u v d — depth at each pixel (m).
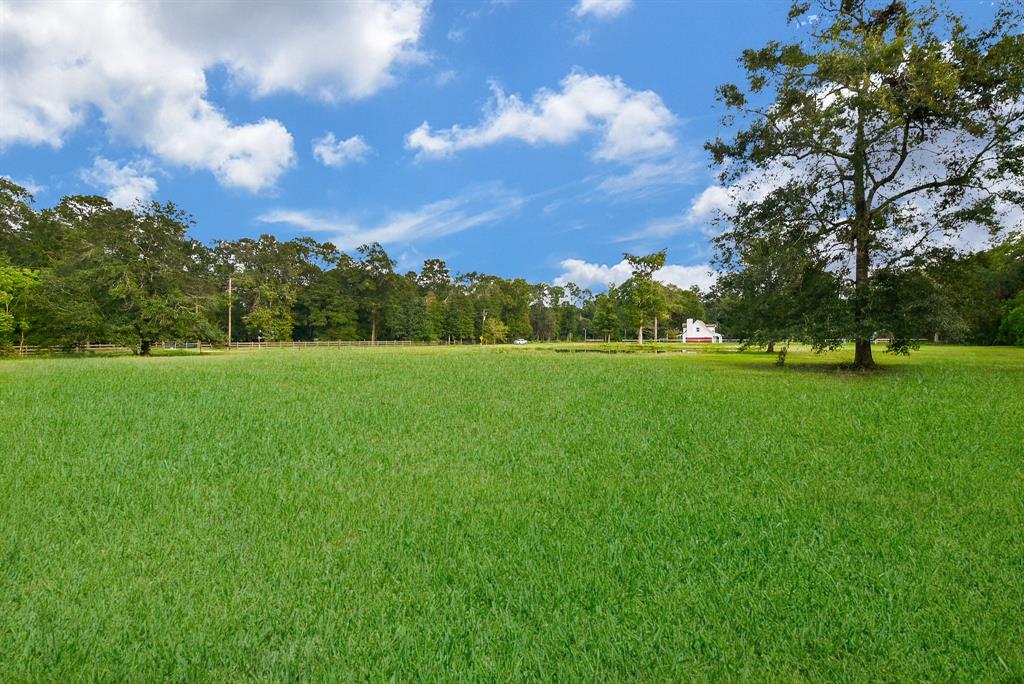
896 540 3.89
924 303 19.61
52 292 40.19
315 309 82.88
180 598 3.07
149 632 2.73
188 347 60.88
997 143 19.47
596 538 3.96
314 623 2.83
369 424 8.50
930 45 19.44
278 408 9.70
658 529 4.15
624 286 71.19
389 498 4.95
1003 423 8.23
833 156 22.80
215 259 76.44
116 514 4.49
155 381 13.09
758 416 9.09
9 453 6.38
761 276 22.11
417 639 2.66
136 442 6.98
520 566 3.48
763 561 3.57
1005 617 2.84
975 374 17.22
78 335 40.22
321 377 14.83
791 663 2.52
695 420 8.75
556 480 5.53
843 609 2.94
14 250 51.38
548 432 7.93
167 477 5.55
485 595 3.12
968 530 4.07
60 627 2.78
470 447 7.02
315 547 3.79
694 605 3.01
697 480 5.52
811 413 9.33
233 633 2.73
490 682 2.36
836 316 20.88
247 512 4.54
